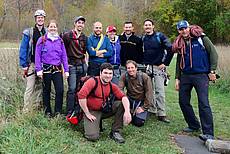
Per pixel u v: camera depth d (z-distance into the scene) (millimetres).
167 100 9656
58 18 40719
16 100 6594
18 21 35344
